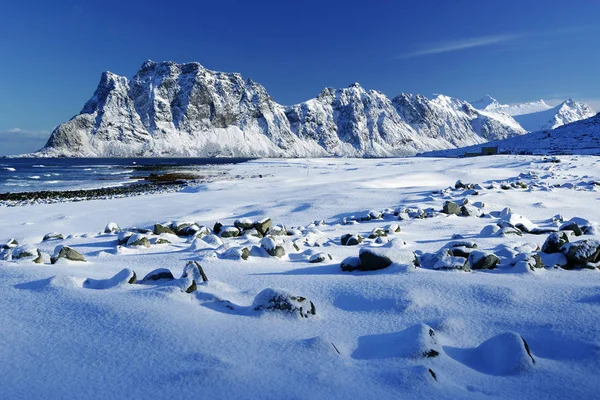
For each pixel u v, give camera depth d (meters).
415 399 3.56
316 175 56.97
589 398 3.64
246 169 89.56
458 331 5.07
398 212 18.58
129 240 12.14
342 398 3.54
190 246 11.33
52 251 11.84
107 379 3.84
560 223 14.97
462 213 18.41
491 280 6.78
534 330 5.05
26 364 4.12
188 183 61.09
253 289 6.64
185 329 4.80
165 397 3.54
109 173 91.69
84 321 5.06
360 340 4.85
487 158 63.91
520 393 3.74
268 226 15.34
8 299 5.83
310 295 6.48
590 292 6.02
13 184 63.28
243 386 3.68
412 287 6.39
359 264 7.98
